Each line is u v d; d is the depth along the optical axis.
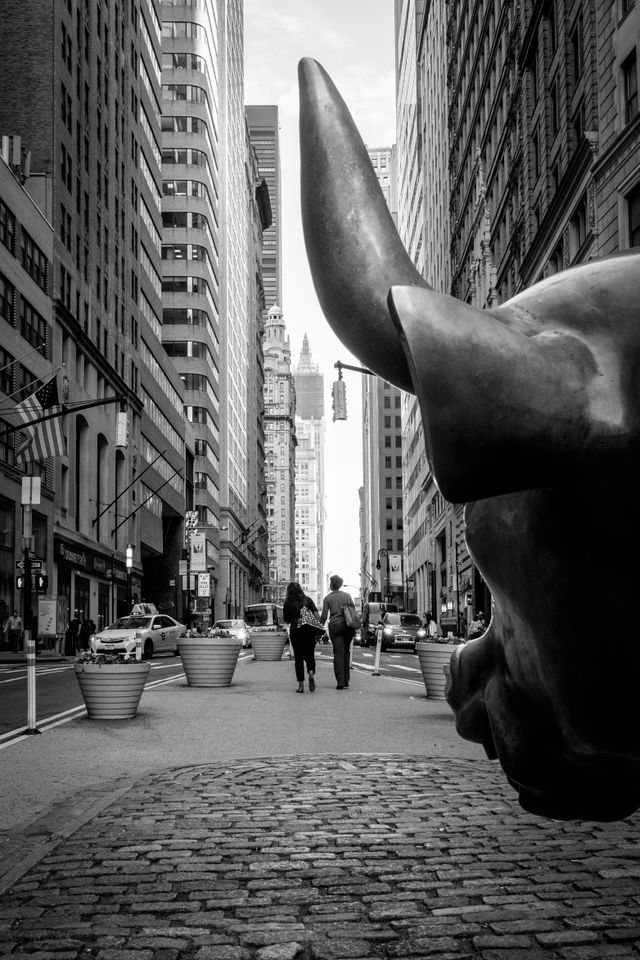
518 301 1.20
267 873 4.43
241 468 133.12
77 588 50.84
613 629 1.15
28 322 41.62
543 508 1.17
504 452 0.99
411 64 115.56
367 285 1.13
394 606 57.22
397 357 1.12
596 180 29.50
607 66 28.44
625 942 3.36
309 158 1.21
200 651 16.64
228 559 109.88
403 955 3.29
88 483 52.03
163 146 94.06
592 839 5.03
